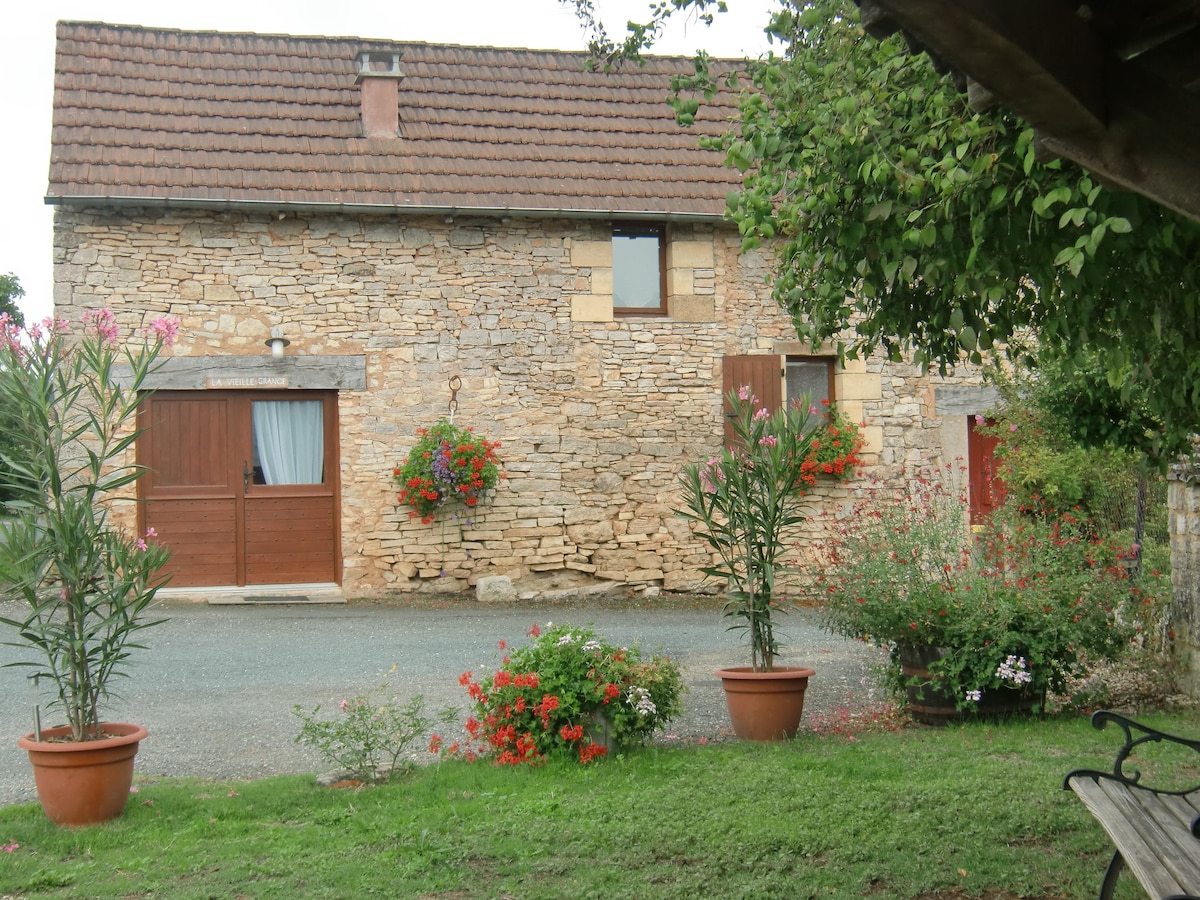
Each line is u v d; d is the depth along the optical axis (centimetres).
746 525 657
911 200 383
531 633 612
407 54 1362
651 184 1247
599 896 387
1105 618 674
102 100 1192
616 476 1219
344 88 1292
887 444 1274
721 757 576
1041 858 417
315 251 1159
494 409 1192
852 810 476
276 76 1285
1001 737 616
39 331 485
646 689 577
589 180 1237
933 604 666
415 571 1174
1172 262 348
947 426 1292
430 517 1173
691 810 478
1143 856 288
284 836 460
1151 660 744
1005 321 410
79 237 1098
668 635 1000
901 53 405
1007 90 210
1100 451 955
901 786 510
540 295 1206
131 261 1112
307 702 733
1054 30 204
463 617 1077
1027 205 360
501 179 1212
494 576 1181
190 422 1149
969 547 737
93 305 1099
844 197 410
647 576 1222
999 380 1053
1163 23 213
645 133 1319
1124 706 701
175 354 1123
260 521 1168
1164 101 220
